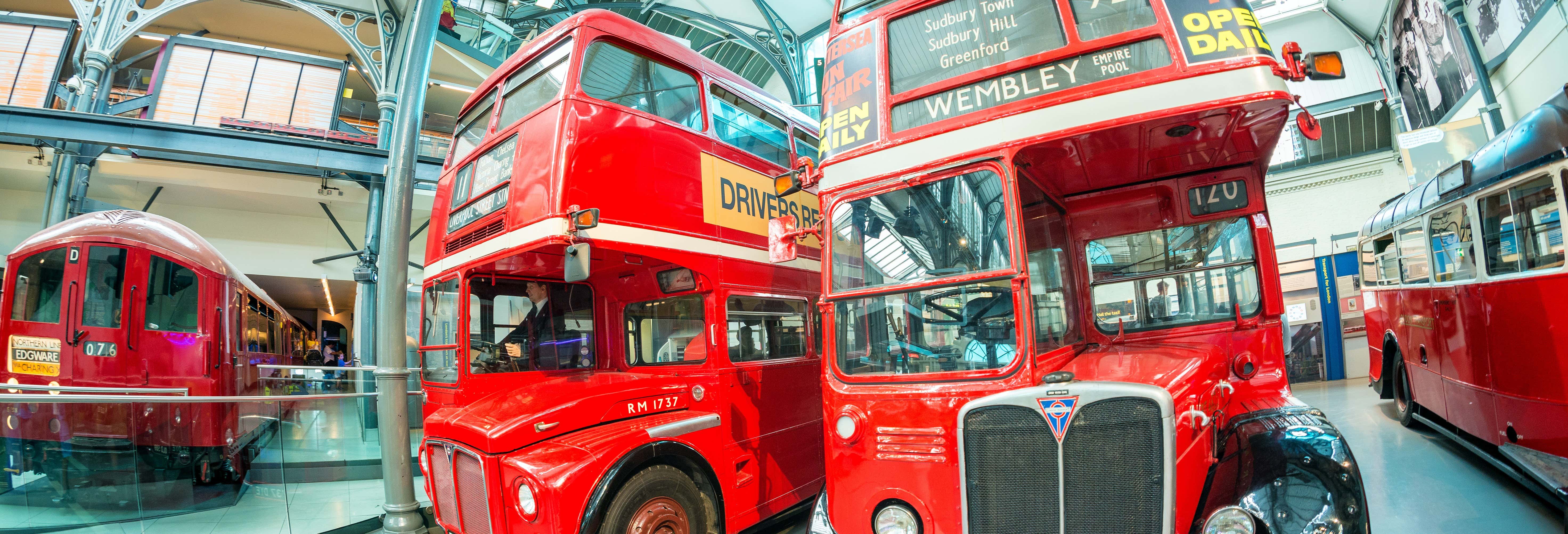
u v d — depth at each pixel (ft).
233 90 46.09
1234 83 9.44
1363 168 53.72
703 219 16.16
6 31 44.98
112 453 18.69
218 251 26.63
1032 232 11.20
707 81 17.54
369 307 42.52
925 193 10.59
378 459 24.25
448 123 59.82
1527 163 14.17
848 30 12.21
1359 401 32.71
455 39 57.77
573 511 12.11
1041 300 10.88
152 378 22.75
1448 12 42.47
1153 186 13.38
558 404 13.96
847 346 10.73
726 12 72.95
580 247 12.82
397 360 17.84
